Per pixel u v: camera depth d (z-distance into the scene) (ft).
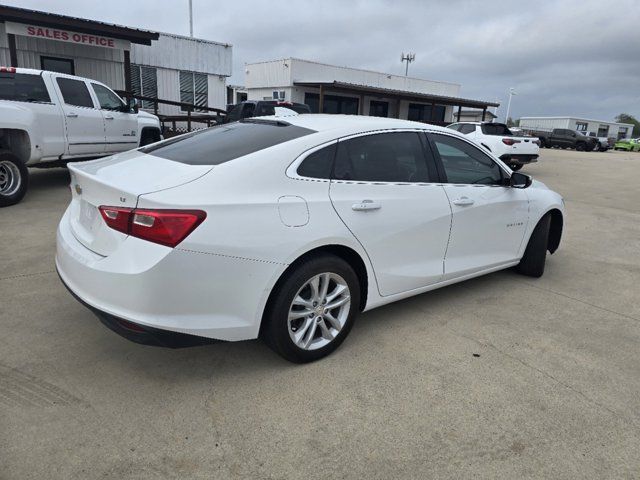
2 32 46.11
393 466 7.38
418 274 11.73
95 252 8.65
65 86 25.62
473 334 11.80
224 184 8.59
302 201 9.27
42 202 23.71
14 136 23.68
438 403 8.95
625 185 43.47
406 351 10.80
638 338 12.02
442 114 122.21
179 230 7.90
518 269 16.31
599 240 22.26
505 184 14.01
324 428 8.14
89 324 11.35
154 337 8.09
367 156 10.69
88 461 7.18
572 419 8.67
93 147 27.12
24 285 13.47
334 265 9.77
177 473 7.05
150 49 55.98
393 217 10.80
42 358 9.86
